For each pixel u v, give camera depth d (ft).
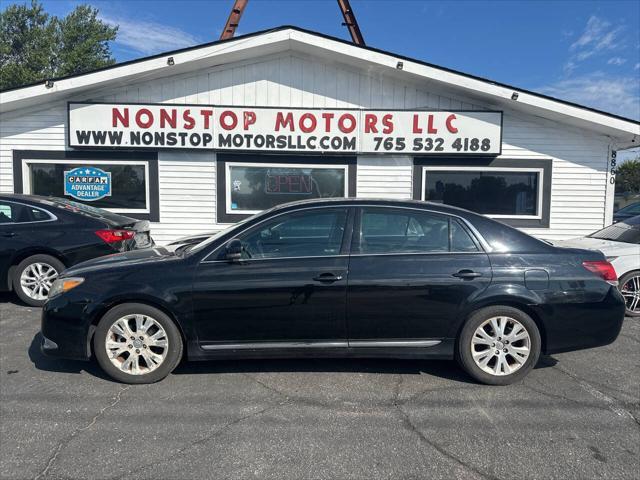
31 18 124.88
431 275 12.98
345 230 13.48
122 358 13.24
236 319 12.98
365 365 14.78
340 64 30.76
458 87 29.35
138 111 30.19
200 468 9.25
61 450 9.82
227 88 30.96
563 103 28.73
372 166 31.32
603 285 13.34
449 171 31.48
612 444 10.25
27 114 30.78
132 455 9.68
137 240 23.08
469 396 12.60
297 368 14.44
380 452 9.87
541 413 11.66
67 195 31.50
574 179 31.19
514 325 13.15
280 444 10.14
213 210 31.45
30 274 21.07
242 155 31.17
